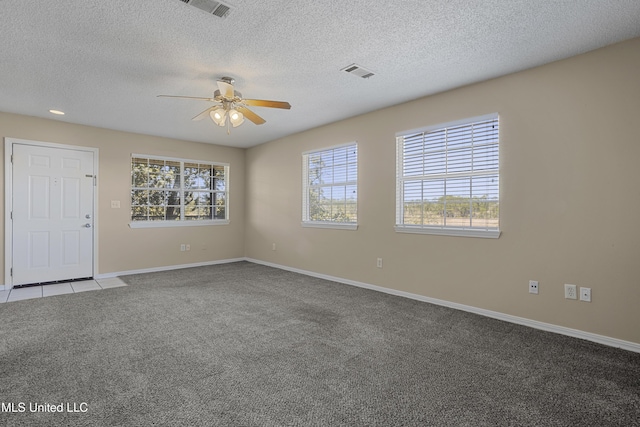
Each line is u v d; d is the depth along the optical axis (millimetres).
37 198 4555
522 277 3070
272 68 3014
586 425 1657
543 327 2943
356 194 4590
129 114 4371
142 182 5523
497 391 1956
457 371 2193
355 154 4617
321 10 2145
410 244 3943
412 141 3959
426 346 2586
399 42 2559
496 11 2160
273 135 5691
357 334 2830
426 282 3797
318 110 4285
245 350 2506
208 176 6383
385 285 4207
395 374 2154
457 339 2725
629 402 1848
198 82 3320
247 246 6793
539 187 2967
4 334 2781
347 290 4324
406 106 3961
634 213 2510
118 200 5246
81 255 4910
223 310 3475
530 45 2602
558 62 2859
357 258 4551
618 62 2566
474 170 3422
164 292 4203
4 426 1608
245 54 2744
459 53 2736
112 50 2662
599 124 2656
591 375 2141
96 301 3787
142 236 5496
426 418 1705
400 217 4082
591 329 2697
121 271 5273
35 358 2340
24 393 1902
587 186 2715
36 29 2350
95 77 3184
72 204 4828
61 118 4566
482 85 3320
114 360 2322
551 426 1648
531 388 1987
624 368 2232
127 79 3234
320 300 3859
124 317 3236
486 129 3332
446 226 3652
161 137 5711
